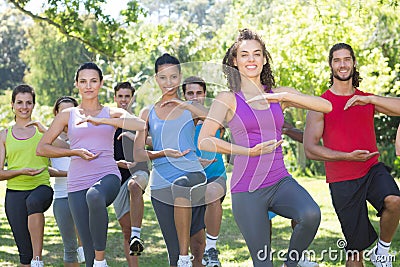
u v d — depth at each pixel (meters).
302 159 26.14
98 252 5.92
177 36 17.02
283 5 23.02
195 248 6.62
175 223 6.16
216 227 6.56
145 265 8.20
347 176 6.30
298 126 25.73
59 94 50.50
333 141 6.36
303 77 21.52
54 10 15.27
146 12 15.98
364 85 20.11
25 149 6.85
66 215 6.85
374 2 20.28
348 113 6.33
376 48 20.42
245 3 31.12
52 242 10.29
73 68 50.88
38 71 51.09
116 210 7.00
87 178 6.04
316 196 16.80
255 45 5.37
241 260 8.24
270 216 6.32
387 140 24.78
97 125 6.05
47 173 6.94
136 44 16.06
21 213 6.79
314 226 5.04
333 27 20.83
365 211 6.35
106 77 25.73
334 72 6.41
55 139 6.55
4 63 68.44
